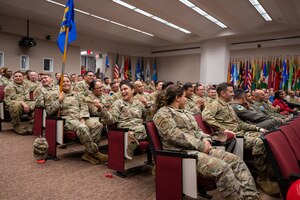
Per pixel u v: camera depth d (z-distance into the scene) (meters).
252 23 9.76
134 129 2.92
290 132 2.07
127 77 13.96
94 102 2.92
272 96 7.88
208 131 2.90
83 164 3.14
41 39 9.94
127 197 2.26
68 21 3.62
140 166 3.19
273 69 10.55
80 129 3.11
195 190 1.74
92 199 2.20
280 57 10.47
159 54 14.56
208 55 12.15
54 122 3.23
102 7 7.80
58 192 2.31
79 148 3.90
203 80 12.37
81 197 2.23
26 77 5.43
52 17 8.54
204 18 9.65
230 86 3.03
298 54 10.05
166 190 1.87
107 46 12.88
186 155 1.77
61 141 3.17
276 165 1.51
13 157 3.27
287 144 1.79
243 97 3.41
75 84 5.32
